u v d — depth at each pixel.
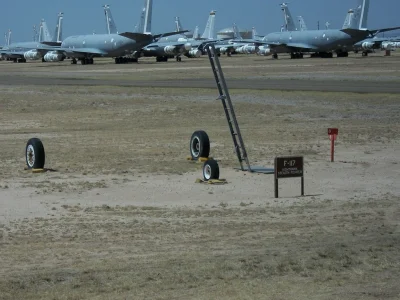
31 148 39.66
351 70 135.50
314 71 135.38
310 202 30.70
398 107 71.94
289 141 51.47
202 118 67.62
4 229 25.27
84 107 77.94
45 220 26.91
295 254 21.58
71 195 32.41
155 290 17.98
